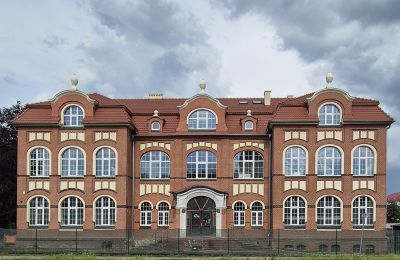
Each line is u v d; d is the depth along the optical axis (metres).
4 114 63.53
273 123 48.91
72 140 50.47
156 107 56.38
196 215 51.47
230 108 55.19
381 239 47.00
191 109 53.22
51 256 36.94
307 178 48.41
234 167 52.44
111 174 50.16
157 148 53.12
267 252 41.69
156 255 39.88
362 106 49.31
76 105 50.78
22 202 50.00
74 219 49.88
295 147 48.91
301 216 48.28
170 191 52.47
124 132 50.34
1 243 46.91
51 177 50.06
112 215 49.75
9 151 61.00
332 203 48.25
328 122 49.03
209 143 52.81
